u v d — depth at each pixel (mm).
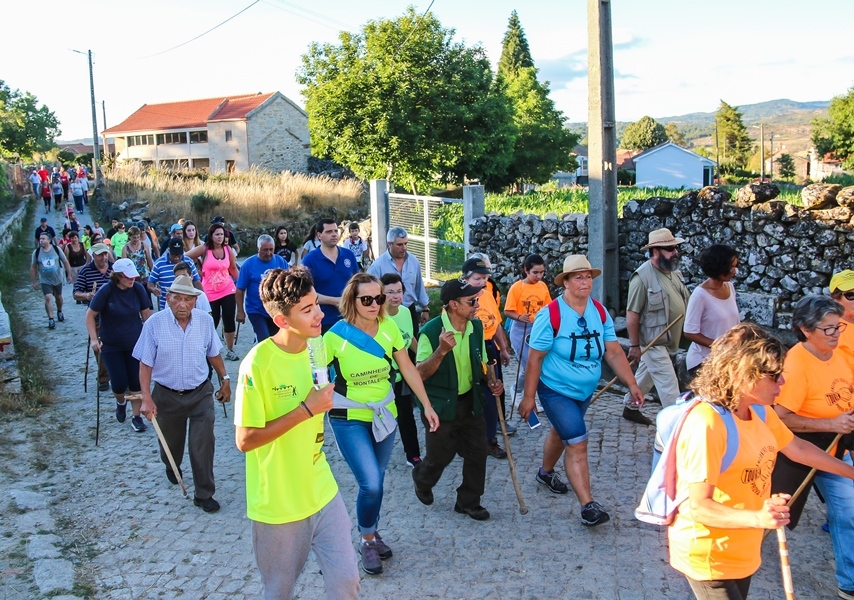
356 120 30812
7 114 69812
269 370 3301
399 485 5945
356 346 4551
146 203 28422
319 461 3516
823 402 4137
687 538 3061
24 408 7957
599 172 9102
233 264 9969
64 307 14789
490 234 12539
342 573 3439
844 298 4586
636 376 6879
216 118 53781
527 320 7184
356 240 13828
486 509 5418
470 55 32500
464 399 5184
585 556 4711
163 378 5570
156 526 5348
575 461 5008
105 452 6859
